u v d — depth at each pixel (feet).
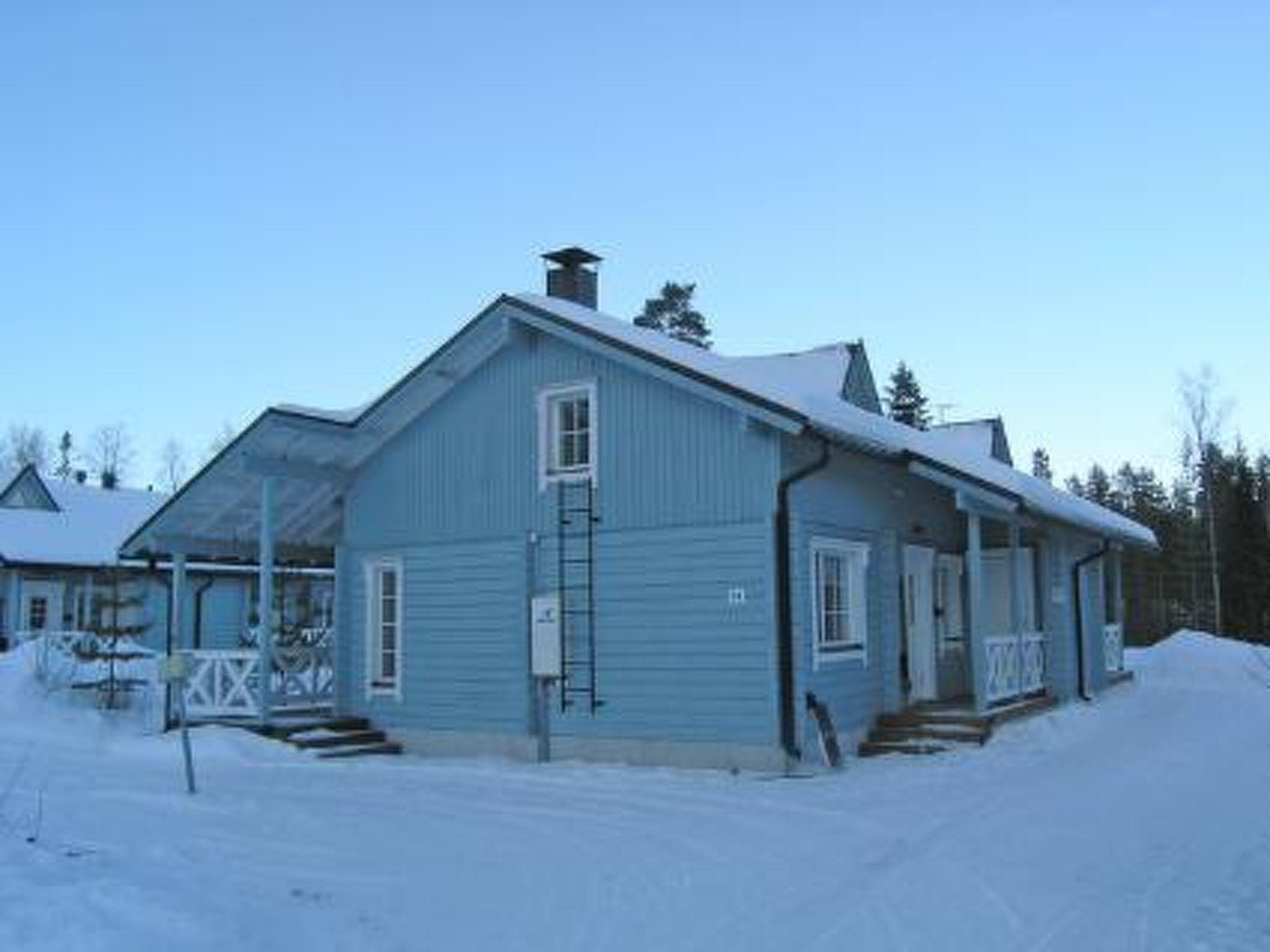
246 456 55.72
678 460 50.42
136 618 104.63
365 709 58.95
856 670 52.95
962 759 48.37
